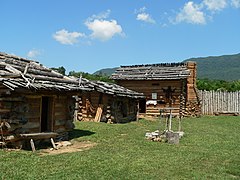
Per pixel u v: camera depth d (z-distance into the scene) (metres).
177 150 13.95
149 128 21.83
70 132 18.02
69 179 8.84
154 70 34.81
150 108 33.47
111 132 18.75
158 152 13.30
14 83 12.16
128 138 16.73
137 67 36.91
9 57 16.06
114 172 9.83
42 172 9.43
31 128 13.60
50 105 14.98
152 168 10.57
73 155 11.97
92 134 17.61
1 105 12.57
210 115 36.06
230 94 37.94
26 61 16.98
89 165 10.52
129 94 26.55
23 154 11.72
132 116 27.89
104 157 11.84
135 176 9.52
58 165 10.37
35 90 12.63
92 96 25.17
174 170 10.47
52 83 14.40
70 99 16.16
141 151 13.35
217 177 9.91
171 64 35.34
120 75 35.62
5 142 12.64
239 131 22.52
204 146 15.33
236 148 15.20
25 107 13.14
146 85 33.97
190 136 18.44
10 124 12.60
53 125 14.93
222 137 18.91
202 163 11.72
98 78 41.53
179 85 32.59
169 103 32.81
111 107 24.42
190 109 33.34
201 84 42.81
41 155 11.88
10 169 9.52
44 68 16.69
